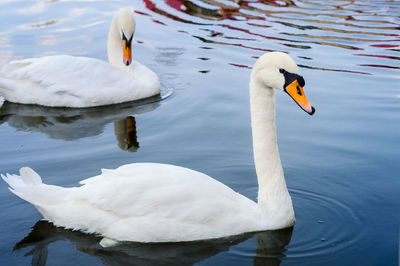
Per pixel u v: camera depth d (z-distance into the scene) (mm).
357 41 14070
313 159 7773
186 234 5711
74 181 7078
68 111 9977
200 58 12672
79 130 9000
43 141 8523
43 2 17109
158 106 10078
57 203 5859
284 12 17062
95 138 8641
